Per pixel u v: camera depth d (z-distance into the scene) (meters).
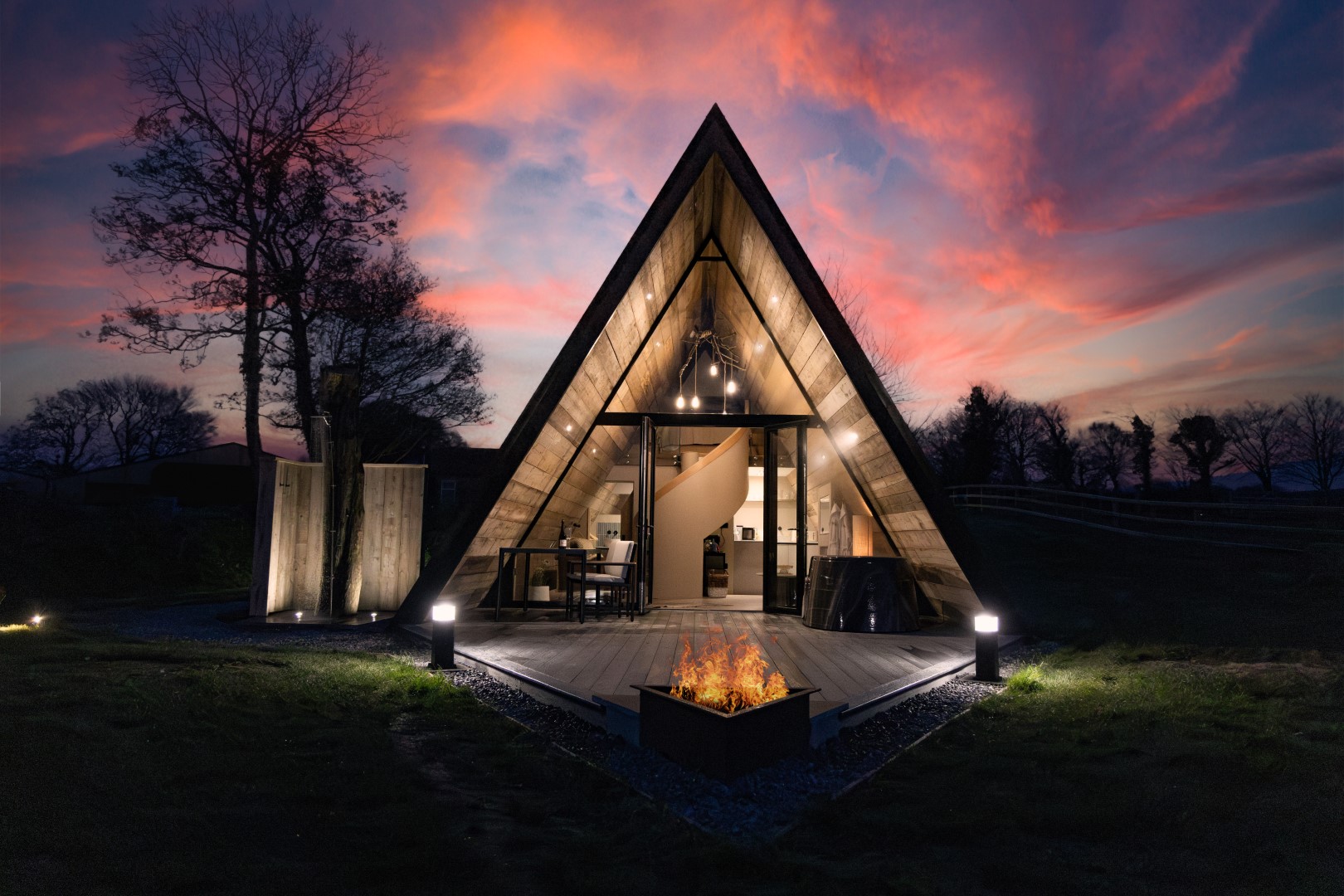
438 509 18.06
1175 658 6.07
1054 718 4.21
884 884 2.21
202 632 7.13
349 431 8.24
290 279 15.26
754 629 7.78
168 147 14.21
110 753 2.92
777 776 3.17
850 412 7.60
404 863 2.21
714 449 11.20
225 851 2.25
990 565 7.08
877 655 6.10
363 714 4.03
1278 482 33.00
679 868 2.34
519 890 2.17
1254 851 2.45
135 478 27.38
